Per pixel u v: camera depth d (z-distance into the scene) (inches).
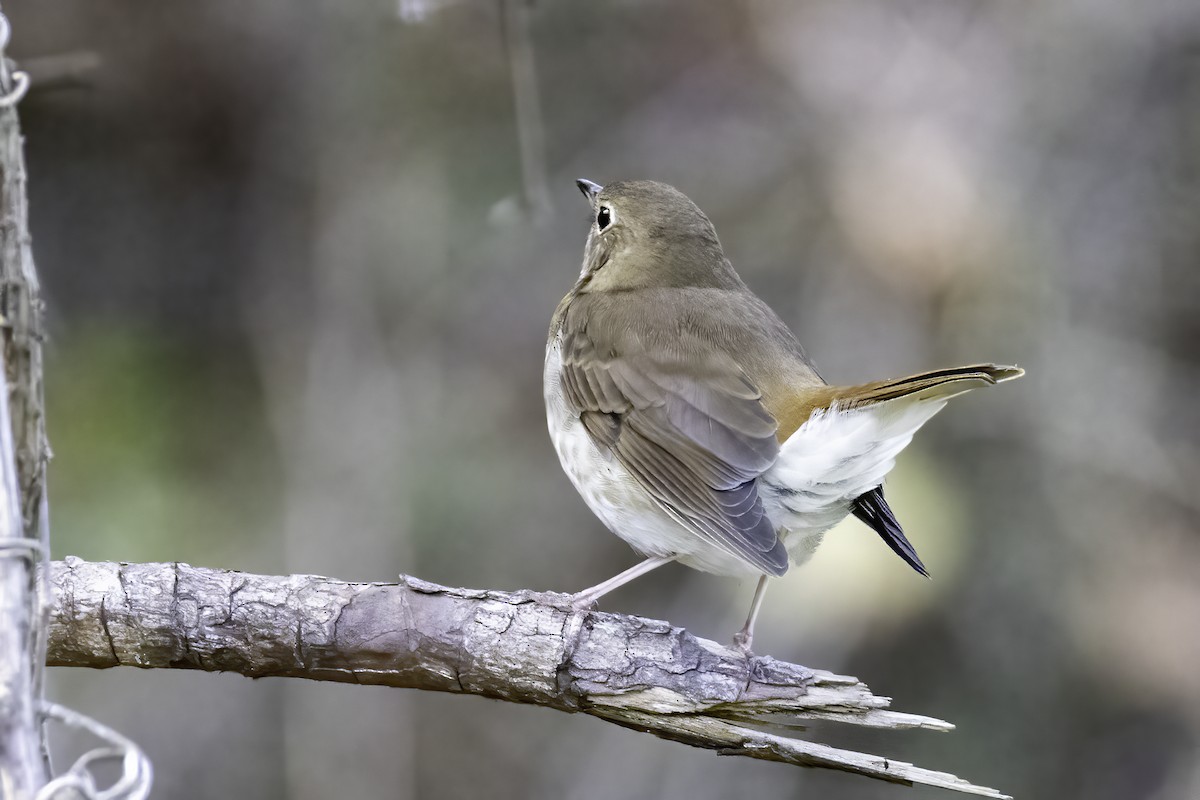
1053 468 475.8
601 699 239.5
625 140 504.7
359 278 510.6
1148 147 498.6
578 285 350.3
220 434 511.8
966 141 477.1
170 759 464.8
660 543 301.6
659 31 509.4
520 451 504.4
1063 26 496.1
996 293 470.0
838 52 495.5
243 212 525.3
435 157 510.9
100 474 492.4
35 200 512.1
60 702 454.9
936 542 443.5
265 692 483.2
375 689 486.0
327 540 487.2
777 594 441.4
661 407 297.7
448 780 492.1
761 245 482.9
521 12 414.3
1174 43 499.2
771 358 302.7
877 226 462.3
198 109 515.5
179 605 240.1
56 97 506.0
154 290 521.3
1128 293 491.8
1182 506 474.0
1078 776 454.9
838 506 285.1
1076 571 469.1
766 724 237.8
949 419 477.4
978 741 459.2
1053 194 488.7
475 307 508.4
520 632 240.4
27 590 186.2
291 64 514.0
